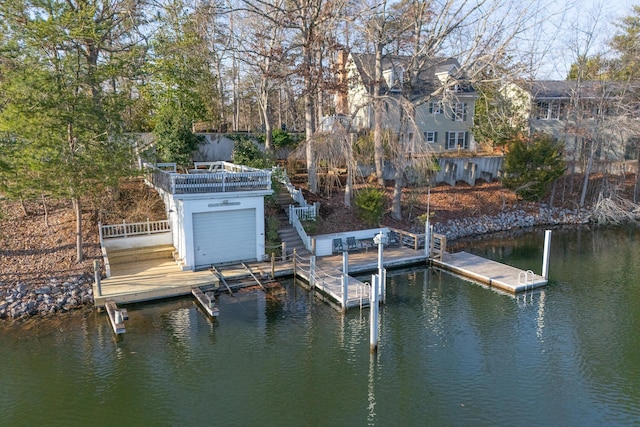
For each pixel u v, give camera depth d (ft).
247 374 45.75
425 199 106.73
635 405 41.19
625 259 83.71
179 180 67.82
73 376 45.01
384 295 63.00
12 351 49.11
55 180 59.57
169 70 80.94
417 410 40.50
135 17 79.36
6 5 57.82
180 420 39.06
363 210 89.15
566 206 118.83
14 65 60.18
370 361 48.26
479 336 53.72
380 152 104.78
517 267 78.38
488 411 40.37
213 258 71.61
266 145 110.93
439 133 137.49
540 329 55.47
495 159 122.83
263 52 98.02
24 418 39.06
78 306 59.11
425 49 84.48
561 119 141.90
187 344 51.21
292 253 77.41
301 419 39.34
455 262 78.43
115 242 71.20
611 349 50.80
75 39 59.57
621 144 131.13
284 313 59.16
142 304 60.44
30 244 67.67
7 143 57.31
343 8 86.89
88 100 59.47
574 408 40.73
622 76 123.44
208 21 98.78
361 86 124.57
